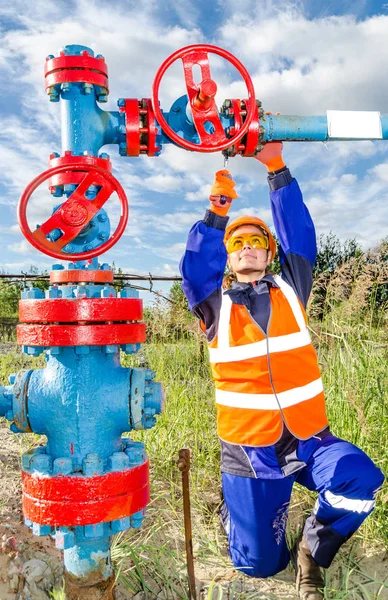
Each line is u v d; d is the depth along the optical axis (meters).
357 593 2.18
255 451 2.17
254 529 2.19
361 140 2.02
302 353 2.23
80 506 1.53
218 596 2.09
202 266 2.16
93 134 1.72
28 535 2.18
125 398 1.65
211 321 2.30
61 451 1.62
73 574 1.69
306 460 2.16
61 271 1.64
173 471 3.18
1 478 2.74
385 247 3.87
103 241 1.72
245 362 2.20
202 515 2.73
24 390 1.65
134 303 1.64
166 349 5.06
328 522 2.05
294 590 2.21
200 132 1.70
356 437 2.87
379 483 2.00
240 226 2.50
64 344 1.54
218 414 2.31
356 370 3.40
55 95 1.72
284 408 2.16
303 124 1.92
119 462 1.59
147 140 1.79
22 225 1.54
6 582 1.97
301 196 2.33
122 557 2.23
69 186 1.63
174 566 2.27
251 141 1.89
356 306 3.81
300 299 2.39
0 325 9.88
